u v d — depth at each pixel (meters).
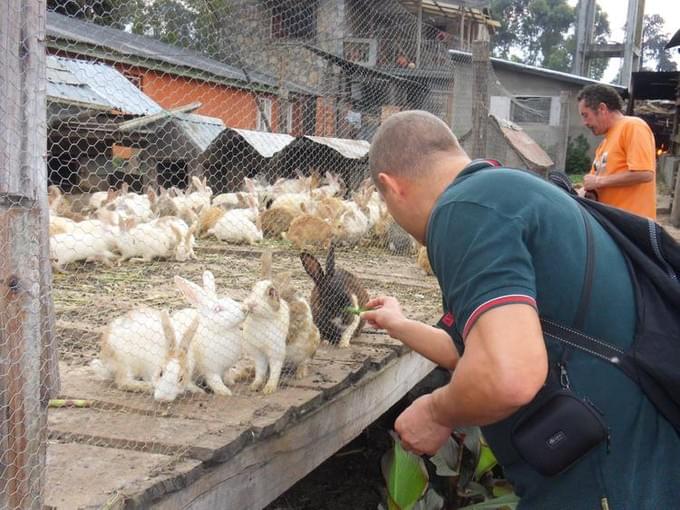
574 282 1.70
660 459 1.72
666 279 1.78
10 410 1.67
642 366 1.71
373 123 8.70
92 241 6.09
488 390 1.52
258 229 8.12
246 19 4.49
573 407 1.68
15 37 1.81
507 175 1.75
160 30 3.35
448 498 3.96
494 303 1.55
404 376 4.03
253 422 2.58
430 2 16.52
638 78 20.27
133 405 2.73
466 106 11.88
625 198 4.84
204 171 9.52
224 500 2.40
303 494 4.23
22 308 1.67
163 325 2.75
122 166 7.94
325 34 7.02
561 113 18.55
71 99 4.44
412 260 7.18
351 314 3.76
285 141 9.26
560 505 1.78
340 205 8.23
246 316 2.94
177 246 6.61
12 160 1.80
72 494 1.98
